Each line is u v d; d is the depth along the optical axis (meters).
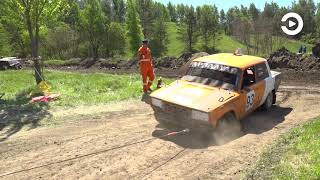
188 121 10.19
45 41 73.12
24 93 16.84
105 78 21.98
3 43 72.75
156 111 10.91
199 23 123.75
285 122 12.02
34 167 8.41
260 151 9.33
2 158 8.96
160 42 114.44
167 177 7.93
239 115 11.11
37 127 11.39
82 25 80.94
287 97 15.96
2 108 13.66
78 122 11.84
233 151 9.37
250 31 110.38
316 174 7.36
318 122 10.92
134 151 9.28
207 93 10.72
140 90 16.66
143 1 113.06
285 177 7.50
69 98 15.21
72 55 80.06
